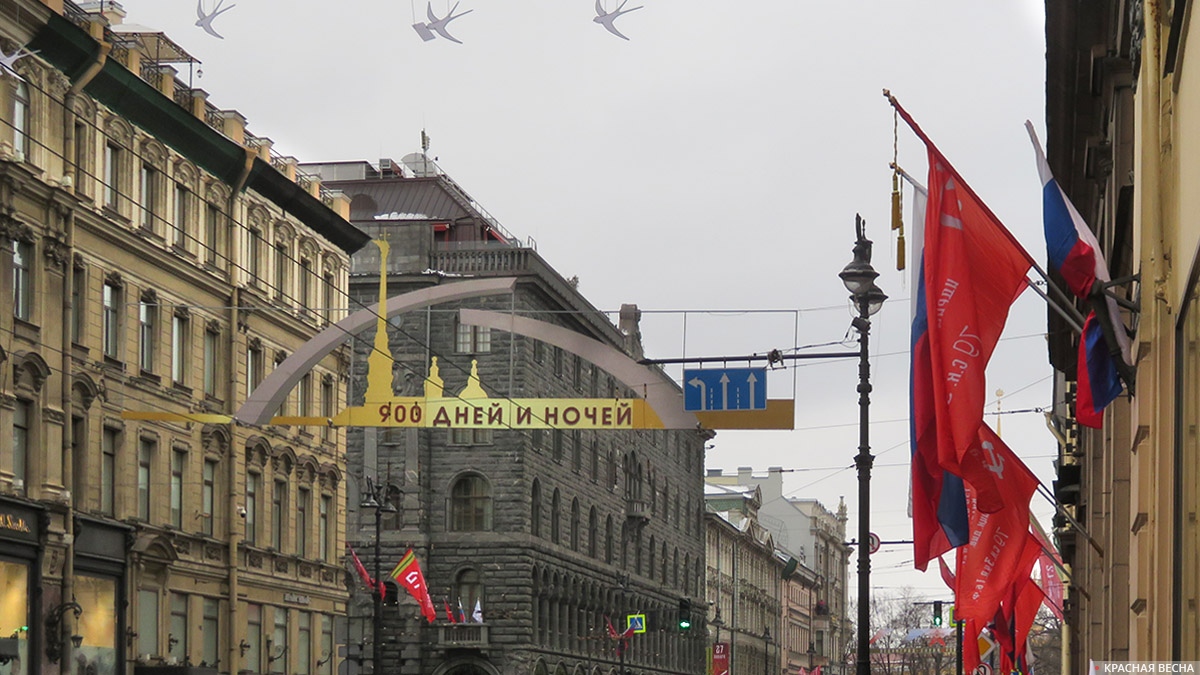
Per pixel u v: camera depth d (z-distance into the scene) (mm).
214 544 48250
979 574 21297
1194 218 12031
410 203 86750
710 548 127250
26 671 37750
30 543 37750
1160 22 14773
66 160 38125
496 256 79500
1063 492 40438
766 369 29922
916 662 162875
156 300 45188
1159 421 14602
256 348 51562
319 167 90188
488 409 31062
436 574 77688
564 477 84938
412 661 76938
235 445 49562
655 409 30281
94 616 41125
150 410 44750
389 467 78375
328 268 58500
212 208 49062
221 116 50000
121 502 42875
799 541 185125
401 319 79000
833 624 194625
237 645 49094
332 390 58531
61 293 39844
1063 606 45656
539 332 30578
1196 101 11906
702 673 118938
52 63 39625
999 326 16047
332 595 57844
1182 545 12648
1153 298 15297
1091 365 17188
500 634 76750
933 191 16281
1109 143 24438
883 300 28438
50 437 39094
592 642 88750
